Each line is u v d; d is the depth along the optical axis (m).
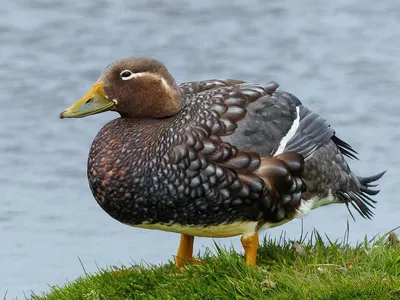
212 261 11.26
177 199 11.15
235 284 10.72
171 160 11.08
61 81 22.27
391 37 24.45
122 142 11.30
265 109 11.57
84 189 18.50
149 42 24.12
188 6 25.88
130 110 11.51
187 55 23.59
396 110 21.11
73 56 23.38
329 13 25.80
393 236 11.80
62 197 18.22
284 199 11.41
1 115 21.11
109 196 11.27
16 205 17.83
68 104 21.47
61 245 16.22
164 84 11.48
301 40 24.27
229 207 11.20
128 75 11.46
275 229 16.31
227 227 11.39
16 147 20.05
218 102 11.45
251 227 11.41
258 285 10.73
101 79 11.60
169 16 25.44
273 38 24.36
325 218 16.81
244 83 12.23
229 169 11.16
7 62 23.05
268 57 23.53
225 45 24.03
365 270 10.92
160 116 11.50
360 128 20.42
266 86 11.80
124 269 11.79
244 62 23.34
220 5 26.03
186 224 11.34
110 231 16.70
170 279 11.19
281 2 26.34
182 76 22.83
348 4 26.28
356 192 12.46
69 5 25.77
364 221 16.62
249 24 25.02
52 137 20.39
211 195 11.12
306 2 26.52
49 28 24.58
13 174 19.14
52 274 15.22
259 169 11.27
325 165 11.83
